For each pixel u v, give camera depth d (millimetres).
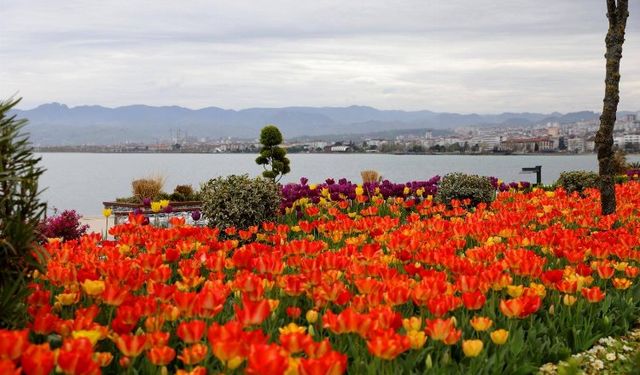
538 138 166250
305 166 109625
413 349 4812
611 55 11836
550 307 6168
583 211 11883
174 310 4777
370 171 23453
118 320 4469
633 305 7012
